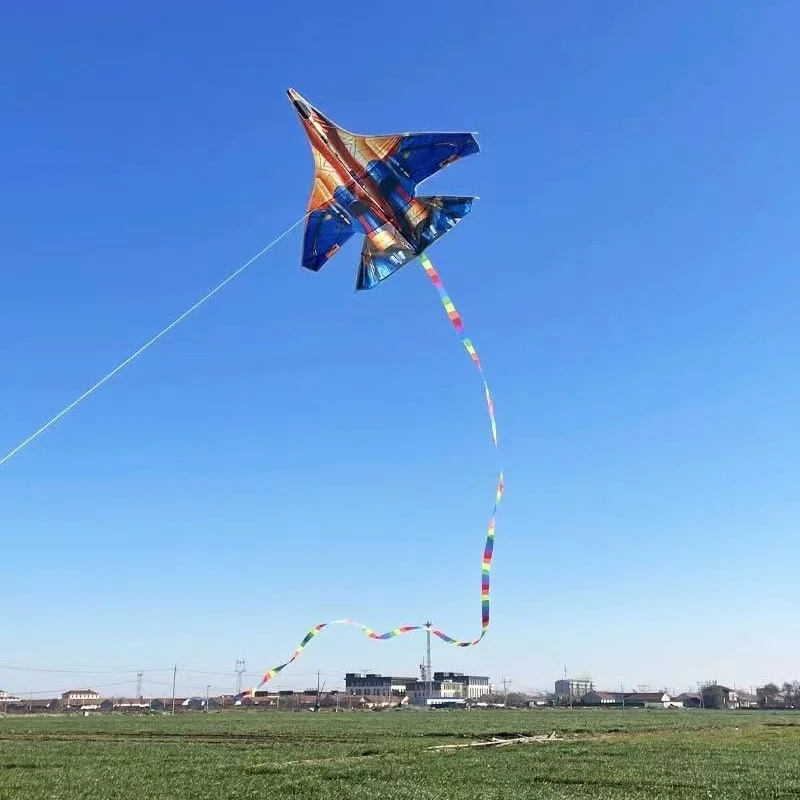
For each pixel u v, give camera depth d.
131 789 33.12
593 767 42.84
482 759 47.53
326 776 38.38
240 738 72.00
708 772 40.62
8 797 30.45
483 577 16.81
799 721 110.44
